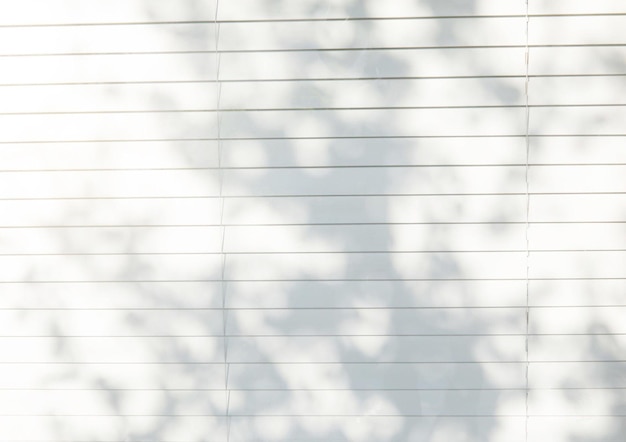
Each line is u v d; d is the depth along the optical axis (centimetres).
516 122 384
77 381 400
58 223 396
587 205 385
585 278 388
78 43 390
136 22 388
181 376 398
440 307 391
